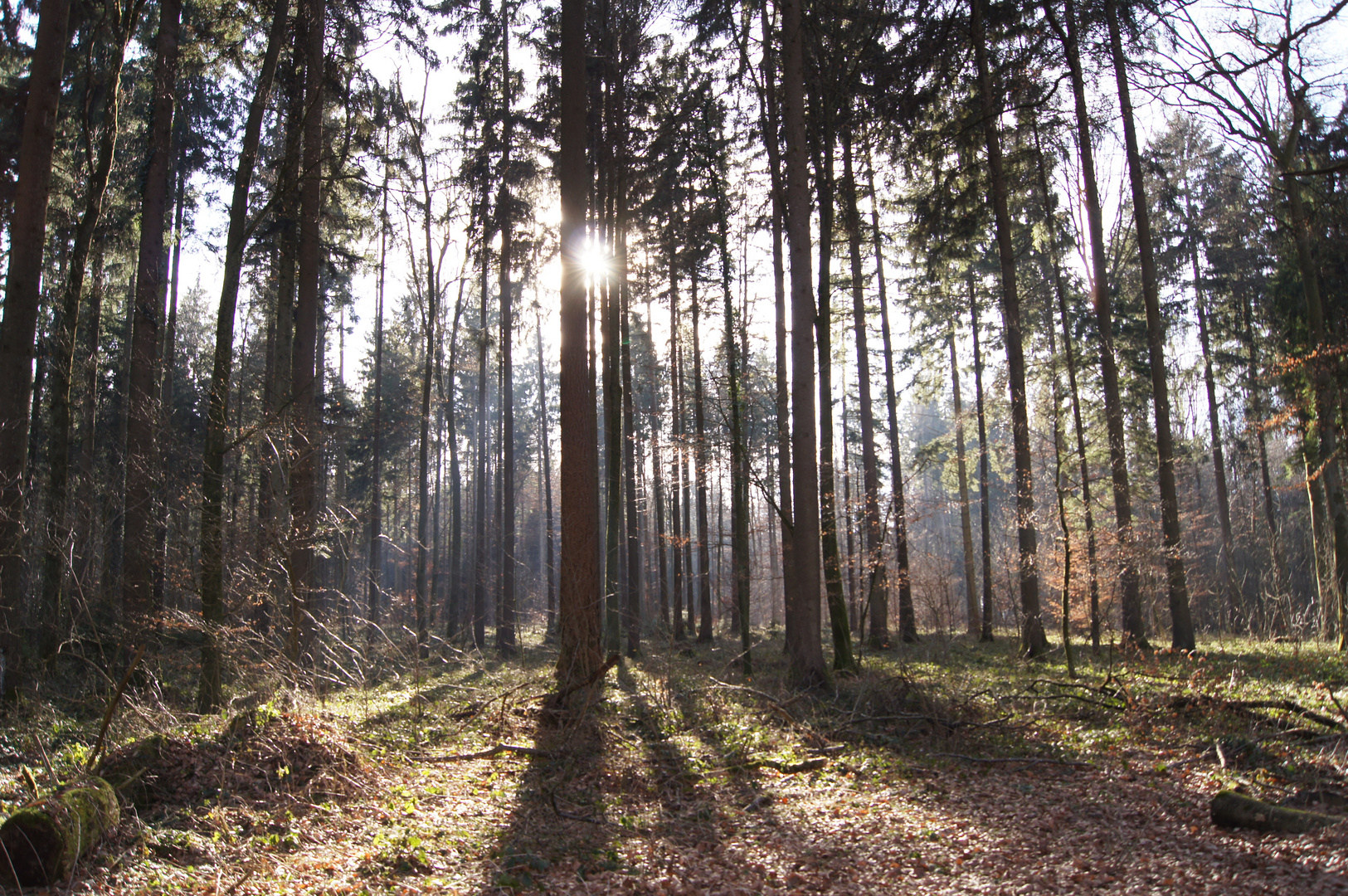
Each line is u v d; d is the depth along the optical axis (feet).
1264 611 90.94
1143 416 82.28
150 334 46.03
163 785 24.48
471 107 79.97
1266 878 17.53
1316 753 27.30
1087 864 19.61
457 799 27.71
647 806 27.17
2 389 36.63
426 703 42.52
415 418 111.96
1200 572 104.53
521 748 33.78
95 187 47.44
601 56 67.97
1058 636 86.69
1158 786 25.79
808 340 47.37
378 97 64.13
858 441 110.63
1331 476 57.41
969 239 67.31
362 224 71.61
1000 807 25.09
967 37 60.23
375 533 109.60
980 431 81.56
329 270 62.54
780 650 73.82
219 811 22.89
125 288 84.89
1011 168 65.10
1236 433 101.71
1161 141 93.40
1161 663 51.42
